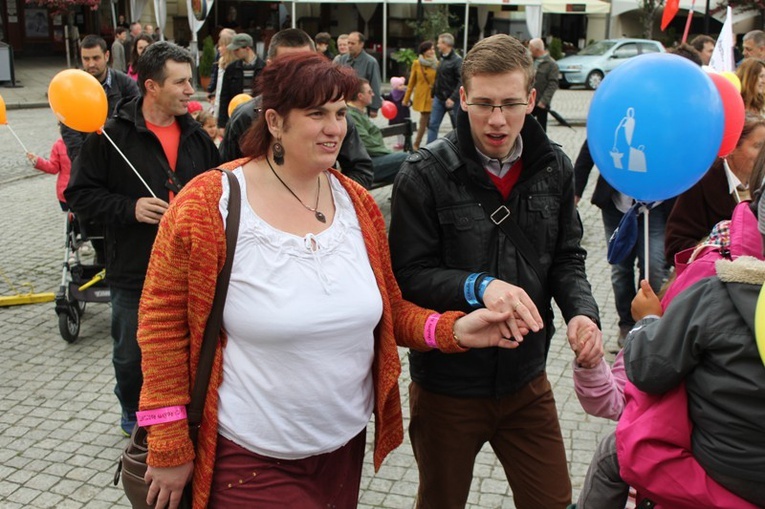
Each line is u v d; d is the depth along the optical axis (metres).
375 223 2.26
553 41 26.41
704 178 3.44
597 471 2.23
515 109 2.26
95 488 3.62
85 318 5.81
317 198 2.14
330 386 2.05
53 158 6.00
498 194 2.37
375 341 2.23
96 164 3.64
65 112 3.47
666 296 2.12
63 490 3.60
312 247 2.04
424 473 2.59
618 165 2.25
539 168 2.39
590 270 6.95
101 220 3.57
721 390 1.70
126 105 3.66
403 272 2.39
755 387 1.64
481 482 3.67
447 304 2.30
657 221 4.79
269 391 2.01
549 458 2.53
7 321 5.73
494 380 2.43
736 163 3.36
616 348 5.15
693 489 1.79
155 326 2.00
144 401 2.00
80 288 5.10
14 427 4.17
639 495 2.04
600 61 24.16
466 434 2.49
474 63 2.25
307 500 2.08
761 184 2.06
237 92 8.40
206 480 2.03
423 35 22.12
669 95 2.14
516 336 2.12
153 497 2.06
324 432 2.09
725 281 1.69
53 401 4.49
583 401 2.34
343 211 2.17
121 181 3.66
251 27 26.83
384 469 3.80
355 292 2.07
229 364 2.03
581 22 30.34
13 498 3.52
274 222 2.05
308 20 26.95
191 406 2.02
